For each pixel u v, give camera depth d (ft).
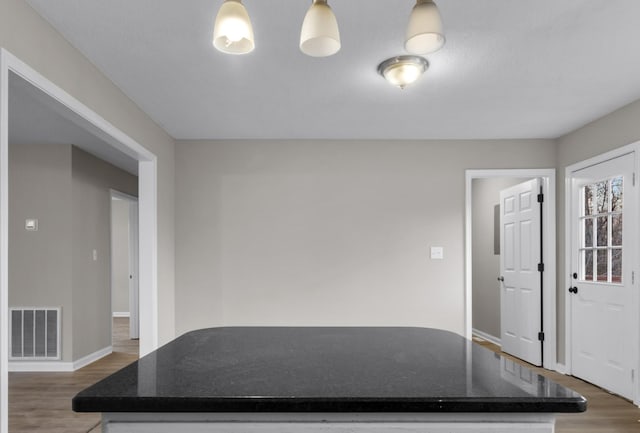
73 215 14.92
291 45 7.98
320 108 11.52
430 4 3.93
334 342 5.38
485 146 14.61
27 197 14.88
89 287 15.88
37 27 6.88
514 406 3.20
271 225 14.49
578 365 13.00
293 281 14.40
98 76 9.03
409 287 14.42
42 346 14.66
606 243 11.97
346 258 14.46
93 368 14.92
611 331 11.59
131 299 20.80
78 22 7.18
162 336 13.16
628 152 11.02
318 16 3.90
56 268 14.76
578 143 13.30
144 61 8.64
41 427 9.67
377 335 5.87
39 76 6.89
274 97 10.68
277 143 14.62
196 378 3.74
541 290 14.55
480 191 19.51
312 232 14.49
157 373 3.91
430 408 3.21
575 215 13.29
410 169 14.62
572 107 11.37
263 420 3.32
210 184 14.53
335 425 3.31
